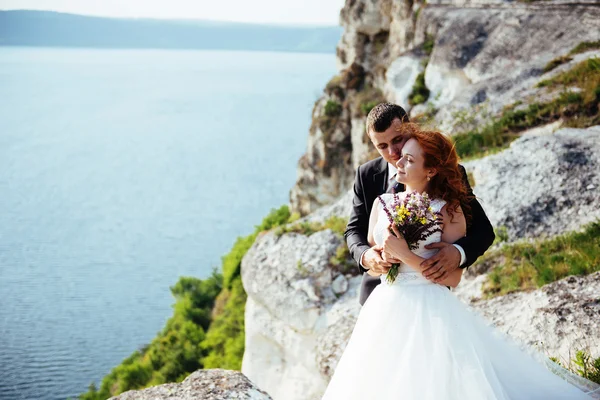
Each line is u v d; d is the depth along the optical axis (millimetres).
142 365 28219
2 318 87500
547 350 5602
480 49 18828
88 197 167125
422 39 22078
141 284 104750
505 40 18375
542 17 18375
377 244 4004
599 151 10203
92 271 111188
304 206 30109
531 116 12820
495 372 3916
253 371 11203
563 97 12727
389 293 3924
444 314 3760
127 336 82250
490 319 6598
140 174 192375
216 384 4965
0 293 98312
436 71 19359
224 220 146000
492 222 9594
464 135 13414
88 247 126500
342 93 28062
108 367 72562
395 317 3824
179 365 26422
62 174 191625
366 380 3766
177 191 172375
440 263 3738
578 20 17328
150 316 90062
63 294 98875
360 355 3846
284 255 11172
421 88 19969
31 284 103562
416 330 3730
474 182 10820
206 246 126812
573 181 9742
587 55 15039
